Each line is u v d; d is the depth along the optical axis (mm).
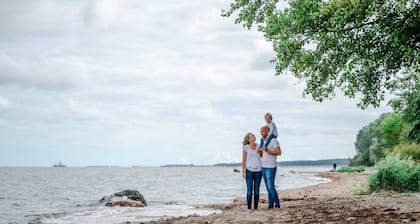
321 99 15906
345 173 78812
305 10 13922
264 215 11578
